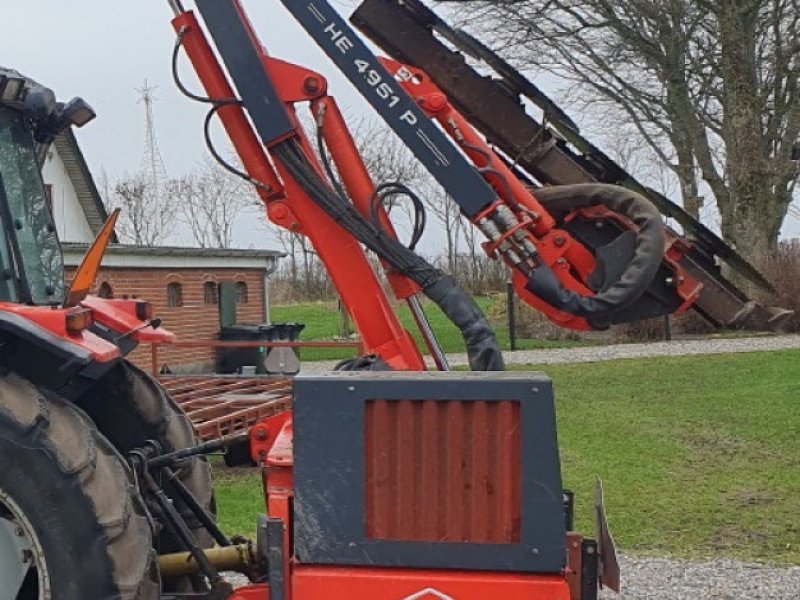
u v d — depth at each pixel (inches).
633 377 586.9
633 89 703.7
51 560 115.0
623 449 358.3
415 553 120.6
